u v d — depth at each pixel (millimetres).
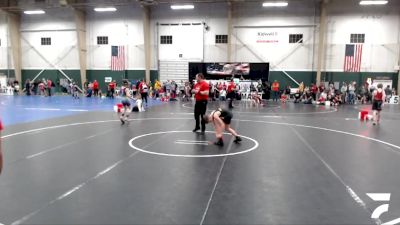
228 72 28609
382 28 26609
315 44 27656
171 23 29844
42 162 6617
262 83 28078
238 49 29016
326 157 7355
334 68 27703
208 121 8766
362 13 26766
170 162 6738
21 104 21359
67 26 32000
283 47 28281
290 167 6473
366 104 24812
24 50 33344
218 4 28797
